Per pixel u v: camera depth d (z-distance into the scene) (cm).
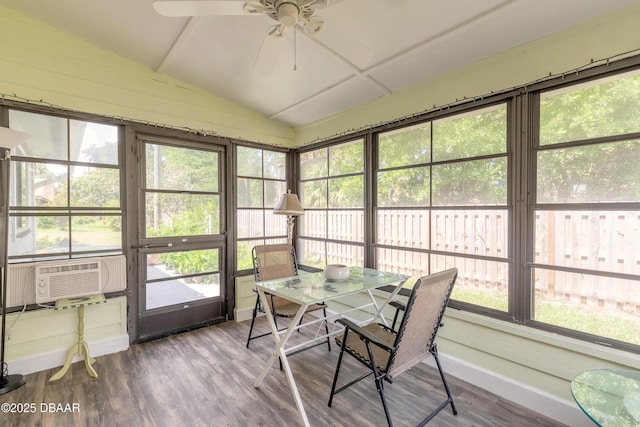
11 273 228
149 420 187
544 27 186
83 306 246
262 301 230
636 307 167
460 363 232
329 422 186
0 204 229
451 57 226
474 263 234
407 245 280
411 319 163
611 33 169
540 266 201
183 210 328
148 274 305
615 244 174
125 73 284
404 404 203
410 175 278
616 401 122
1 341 221
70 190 262
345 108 334
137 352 278
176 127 315
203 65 285
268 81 298
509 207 215
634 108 166
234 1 136
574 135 187
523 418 189
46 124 250
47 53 246
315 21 153
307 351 283
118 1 214
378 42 221
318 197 384
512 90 209
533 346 198
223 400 208
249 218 377
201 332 326
